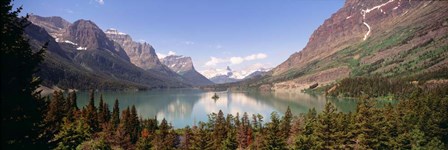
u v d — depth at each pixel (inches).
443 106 3629.4
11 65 590.2
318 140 2529.5
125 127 4242.1
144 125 5438.0
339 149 2504.9
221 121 5221.5
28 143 624.4
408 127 3176.7
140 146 3503.9
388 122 2812.5
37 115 649.6
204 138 3452.3
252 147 3649.1
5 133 583.5
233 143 3533.5
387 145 2640.3
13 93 593.0
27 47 645.3
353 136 2674.7
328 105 3614.7
